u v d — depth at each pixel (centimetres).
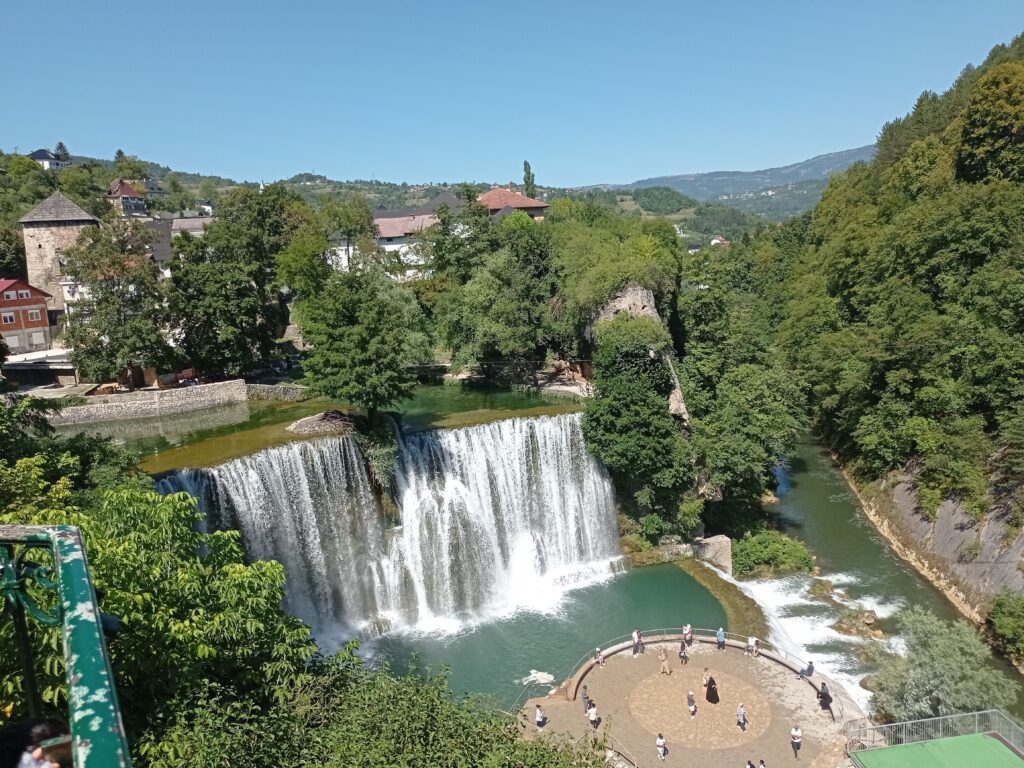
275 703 2000
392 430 5122
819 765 3381
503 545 5472
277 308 9131
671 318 7450
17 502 2706
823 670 4206
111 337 6250
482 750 1922
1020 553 4575
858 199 11219
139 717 1697
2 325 8594
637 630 4462
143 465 4334
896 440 6288
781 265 13262
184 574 1920
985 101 7844
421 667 4294
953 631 3688
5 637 1203
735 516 6091
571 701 3903
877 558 5562
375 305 4934
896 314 6850
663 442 5456
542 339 7494
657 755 3472
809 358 8256
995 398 5516
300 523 4622
